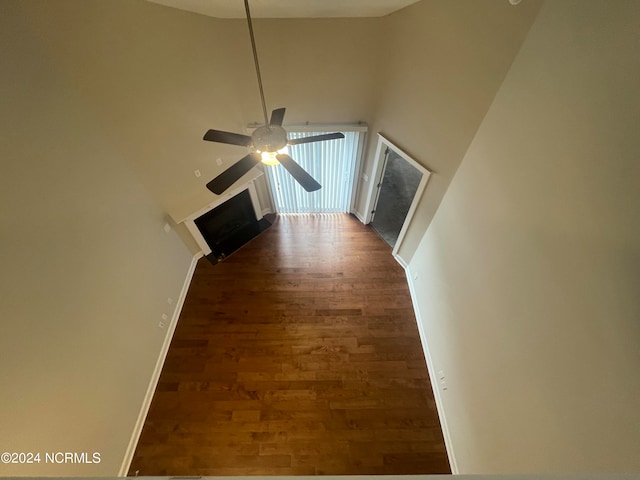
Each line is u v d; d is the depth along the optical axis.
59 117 2.25
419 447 3.02
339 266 4.42
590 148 1.38
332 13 2.72
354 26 2.92
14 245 1.91
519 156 1.89
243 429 3.10
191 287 4.19
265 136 1.99
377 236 4.82
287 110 3.65
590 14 1.37
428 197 3.33
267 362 3.52
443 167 2.92
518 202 1.92
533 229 1.79
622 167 1.24
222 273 4.34
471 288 2.55
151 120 2.92
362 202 4.80
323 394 3.30
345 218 5.10
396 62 3.01
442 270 3.16
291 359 3.54
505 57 1.96
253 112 3.67
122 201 2.92
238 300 4.05
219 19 2.90
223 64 3.20
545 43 1.64
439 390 3.20
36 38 2.05
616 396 1.29
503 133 2.05
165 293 3.65
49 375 2.12
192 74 3.01
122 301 2.90
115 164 2.81
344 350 3.61
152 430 3.10
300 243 4.71
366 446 3.02
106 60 2.43
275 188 4.68
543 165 1.69
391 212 4.57
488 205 2.26
